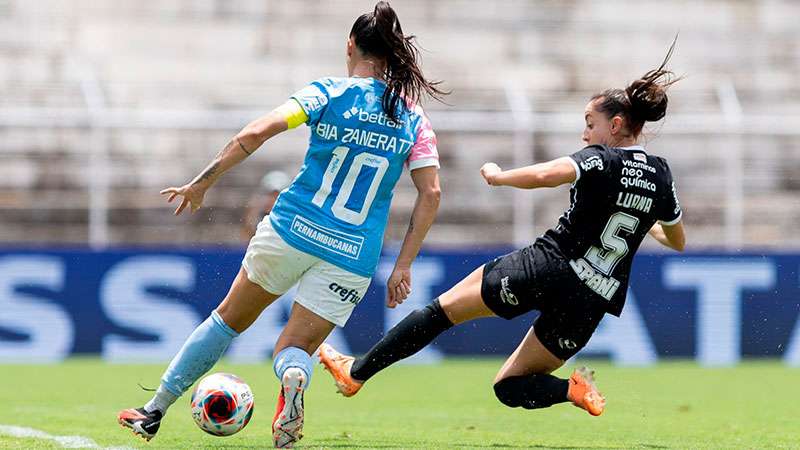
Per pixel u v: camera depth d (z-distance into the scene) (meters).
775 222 51.25
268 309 41.91
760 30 61.72
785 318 43.06
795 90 58.09
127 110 49.78
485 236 48.75
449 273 42.19
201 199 16.72
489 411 27.25
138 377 35.66
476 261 42.31
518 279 18.47
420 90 17.52
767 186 51.31
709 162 50.78
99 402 28.47
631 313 42.72
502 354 44.12
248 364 40.75
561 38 60.12
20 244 49.88
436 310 19.03
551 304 18.53
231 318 17.58
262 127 16.39
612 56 59.47
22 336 41.28
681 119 46.41
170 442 19.33
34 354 41.34
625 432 22.67
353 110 16.91
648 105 18.69
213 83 55.31
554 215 48.88
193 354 17.59
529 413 26.84
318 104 16.77
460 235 48.69
